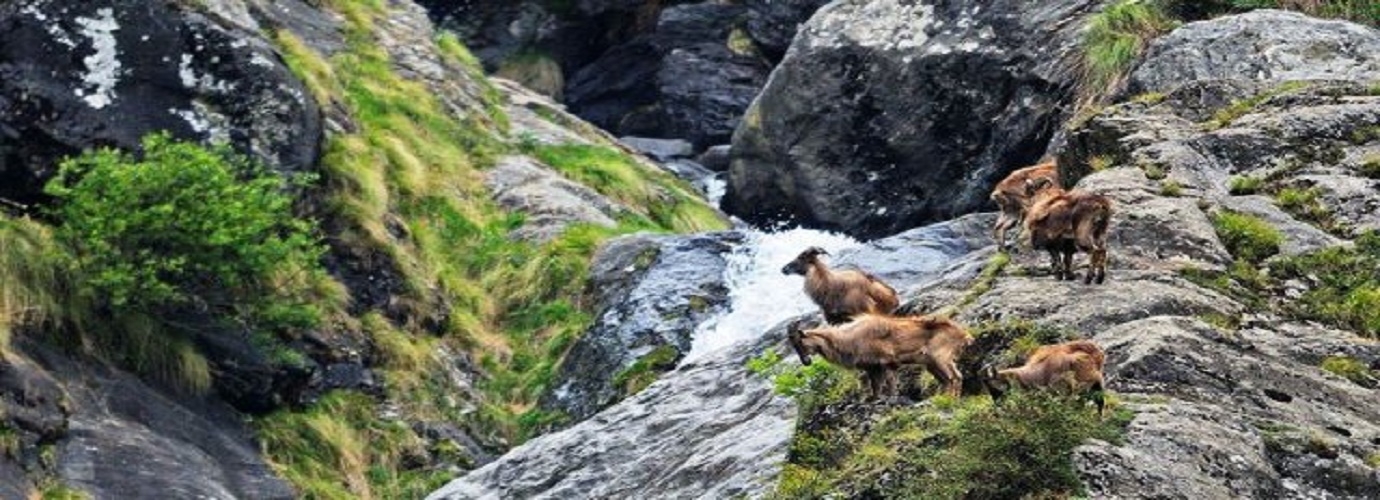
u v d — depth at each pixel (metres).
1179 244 37.81
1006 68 65.06
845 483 29.72
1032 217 36.59
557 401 58.56
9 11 55.28
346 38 73.19
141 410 49.56
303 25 72.12
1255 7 62.25
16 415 46.03
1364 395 32.16
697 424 39.81
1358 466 29.16
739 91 90.25
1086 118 46.25
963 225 58.31
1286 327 35.03
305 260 54.78
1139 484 27.17
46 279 50.19
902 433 30.56
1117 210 38.97
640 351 58.28
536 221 66.69
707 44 91.81
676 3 94.38
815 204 68.94
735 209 73.38
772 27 90.62
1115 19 63.22
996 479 27.42
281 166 57.59
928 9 68.00
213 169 51.88
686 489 36.41
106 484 46.31
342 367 56.50
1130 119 44.97
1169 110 46.66
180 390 51.78
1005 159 64.88
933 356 32.34
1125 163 43.38
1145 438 28.48
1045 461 27.34
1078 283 35.97
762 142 71.00
